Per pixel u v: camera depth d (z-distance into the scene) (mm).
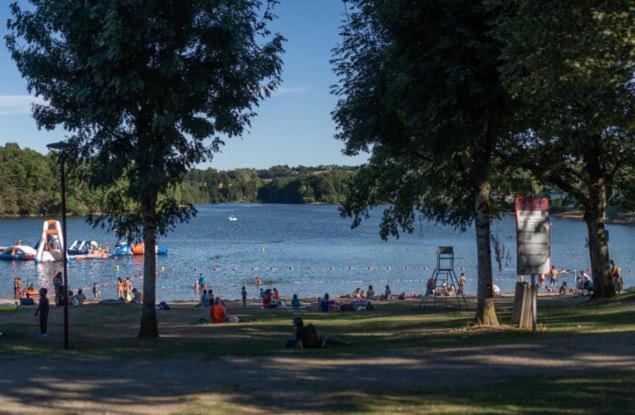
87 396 11367
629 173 26625
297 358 14703
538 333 16500
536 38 13195
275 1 20047
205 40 19172
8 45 19578
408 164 24156
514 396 9945
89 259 77375
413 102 17016
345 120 20406
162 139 19281
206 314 30766
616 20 11898
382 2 17688
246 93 20188
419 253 81750
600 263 26250
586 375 11094
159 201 21391
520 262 17094
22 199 171375
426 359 13570
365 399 10352
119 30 17234
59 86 19719
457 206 25531
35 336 21484
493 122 18141
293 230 131625
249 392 11266
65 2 18516
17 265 72000
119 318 27547
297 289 53250
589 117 16844
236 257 79438
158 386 12086
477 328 18109
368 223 155625
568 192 26766
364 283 56562
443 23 16094
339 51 19812
